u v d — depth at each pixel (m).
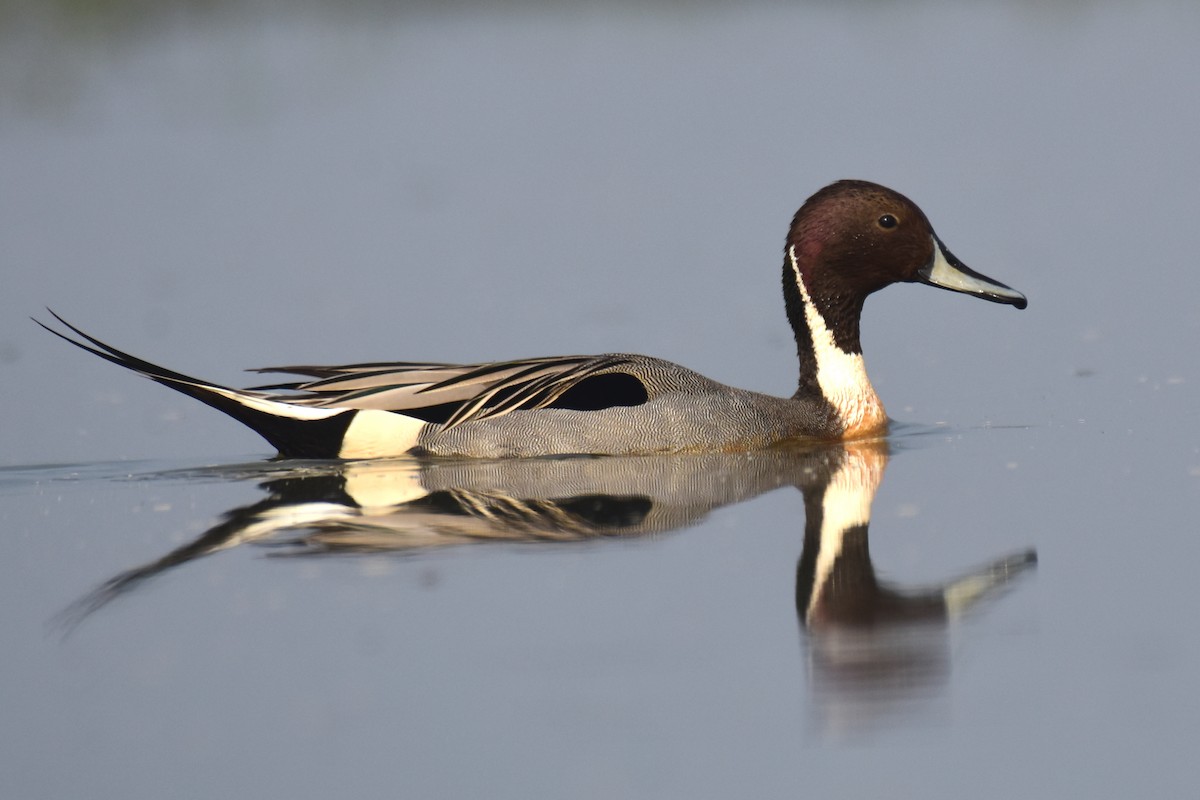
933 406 13.85
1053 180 21.52
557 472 11.87
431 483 11.57
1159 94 26.56
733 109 26.88
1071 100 26.52
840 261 12.97
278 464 12.34
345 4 34.97
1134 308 16.33
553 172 23.12
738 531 10.18
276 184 22.80
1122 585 9.12
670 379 12.67
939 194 21.03
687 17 37.41
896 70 29.81
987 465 11.78
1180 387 13.75
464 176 23.11
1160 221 19.41
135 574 9.57
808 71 29.97
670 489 11.25
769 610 8.77
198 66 31.08
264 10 35.06
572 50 32.97
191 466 12.32
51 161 24.25
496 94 28.73
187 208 21.48
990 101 26.66
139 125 26.58
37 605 9.15
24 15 30.48
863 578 9.29
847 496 11.02
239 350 15.67
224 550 9.96
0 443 13.06
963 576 9.30
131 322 16.62
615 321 16.44
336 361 15.27
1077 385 14.09
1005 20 35.69
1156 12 35.56
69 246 19.73
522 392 12.52
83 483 11.85
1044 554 9.65
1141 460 11.66
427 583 9.23
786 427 12.73
